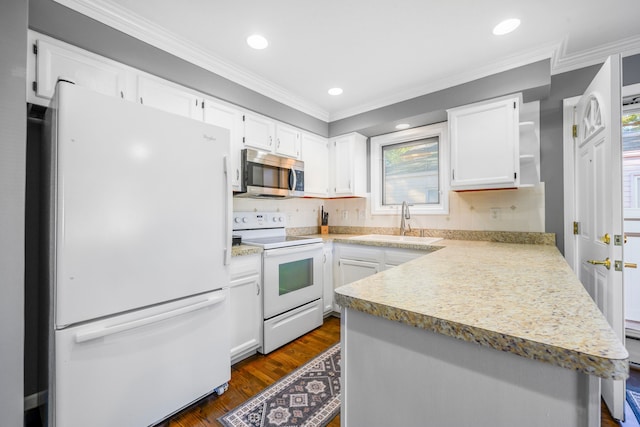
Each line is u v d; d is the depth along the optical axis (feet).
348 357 2.84
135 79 5.55
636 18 5.31
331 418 4.78
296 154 9.32
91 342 3.82
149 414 4.37
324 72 7.43
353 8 5.12
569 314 2.23
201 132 5.02
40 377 4.75
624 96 6.11
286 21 5.49
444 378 2.23
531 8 5.09
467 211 8.50
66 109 3.61
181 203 4.72
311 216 11.30
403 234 9.48
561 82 6.87
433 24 5.56
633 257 7.89
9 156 3.70
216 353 5.27
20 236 3.77
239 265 6.37
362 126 9.71
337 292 2.90
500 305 2.46
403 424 2.47
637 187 7.70
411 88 8.30
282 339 7.36
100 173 3.87
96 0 4.91
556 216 6.98
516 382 1.93
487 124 7.06
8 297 3.69
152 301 4.36
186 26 5.65
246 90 7.67
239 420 4.74
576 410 1.73
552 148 6.99
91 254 3.79
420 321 2.26
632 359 6.21
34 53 4.46
